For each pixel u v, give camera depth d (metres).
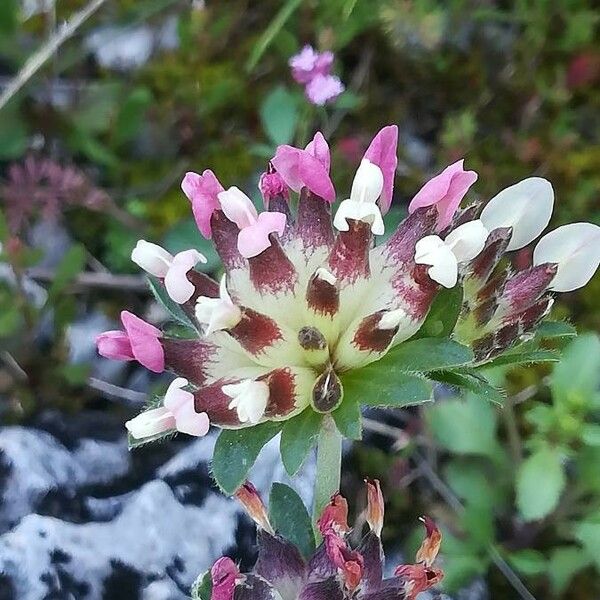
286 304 0.06
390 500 0.10
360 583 0.06
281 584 0.06
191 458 0.09
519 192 0.07
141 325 0.06
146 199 0.11
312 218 0.06
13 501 0.08
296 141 0.11
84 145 0.11
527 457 0.10
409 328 0.06
